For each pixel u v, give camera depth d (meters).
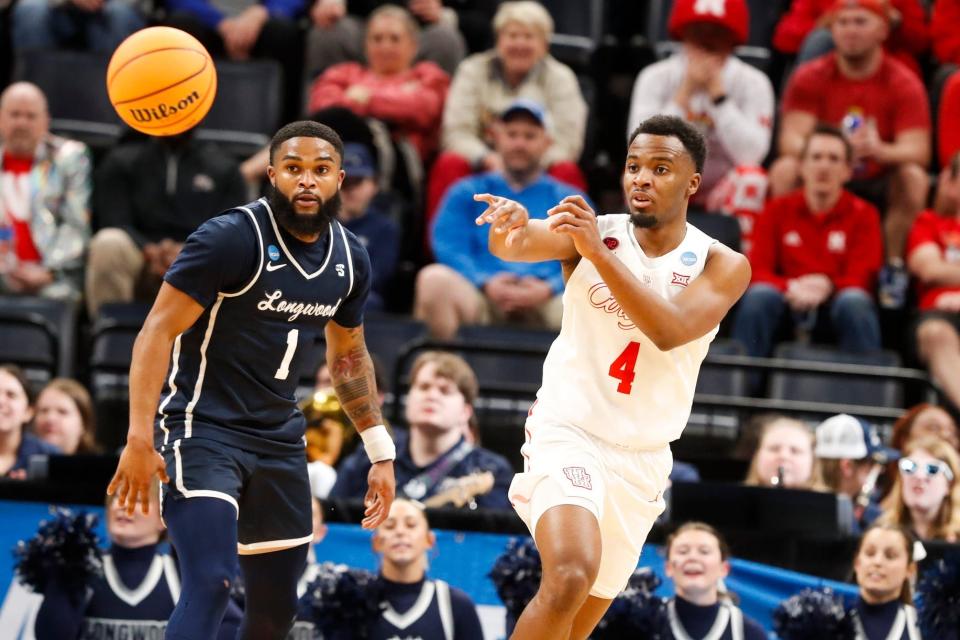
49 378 13.48
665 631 9.66
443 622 9.79
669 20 17.89
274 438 7.52
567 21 18.30
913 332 14.57
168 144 15.04
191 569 7.02
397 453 11.32
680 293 7.13
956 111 16.59
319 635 9.80
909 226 16.02
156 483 9.81
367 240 14.61
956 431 12.96
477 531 10.19
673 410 7.35
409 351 13.18
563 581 6.66
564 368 7.30
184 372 7.45
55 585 9.73
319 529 10.19
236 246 7.23
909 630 9.93
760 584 10.23
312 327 7.58
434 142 16.62
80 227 14.88
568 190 14.68
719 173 16.30
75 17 17.20
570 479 7.00
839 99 16.47
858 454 11.81
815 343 14.68
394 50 16.52
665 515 10.52
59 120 16.64
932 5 18.83
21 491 10.16
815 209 15.10
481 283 14.30
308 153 7.33
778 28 18.22
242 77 16.94
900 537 9.98
